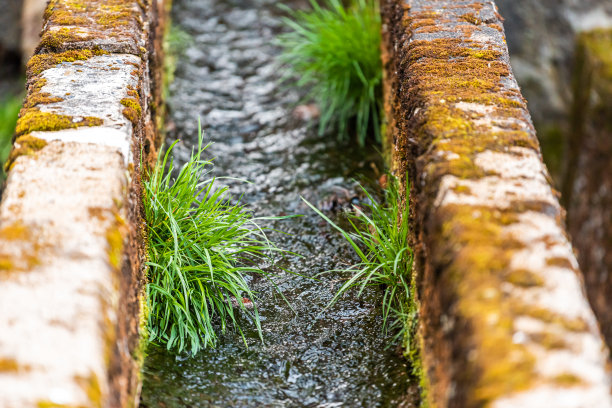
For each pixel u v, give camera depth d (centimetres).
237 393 238
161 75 300
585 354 207
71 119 239
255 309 249
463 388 209
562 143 408
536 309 211
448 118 238
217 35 354
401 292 250
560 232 221
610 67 384
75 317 212
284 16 370
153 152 270
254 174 291
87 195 226
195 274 249
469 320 211
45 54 255
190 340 246
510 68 251
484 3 270
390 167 278
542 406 203
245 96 317
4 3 446
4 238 219
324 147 299
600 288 357
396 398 236
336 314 254
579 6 421
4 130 388
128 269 229
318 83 310
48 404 204
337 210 280
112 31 261
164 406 232
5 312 212
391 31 282
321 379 241
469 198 224
